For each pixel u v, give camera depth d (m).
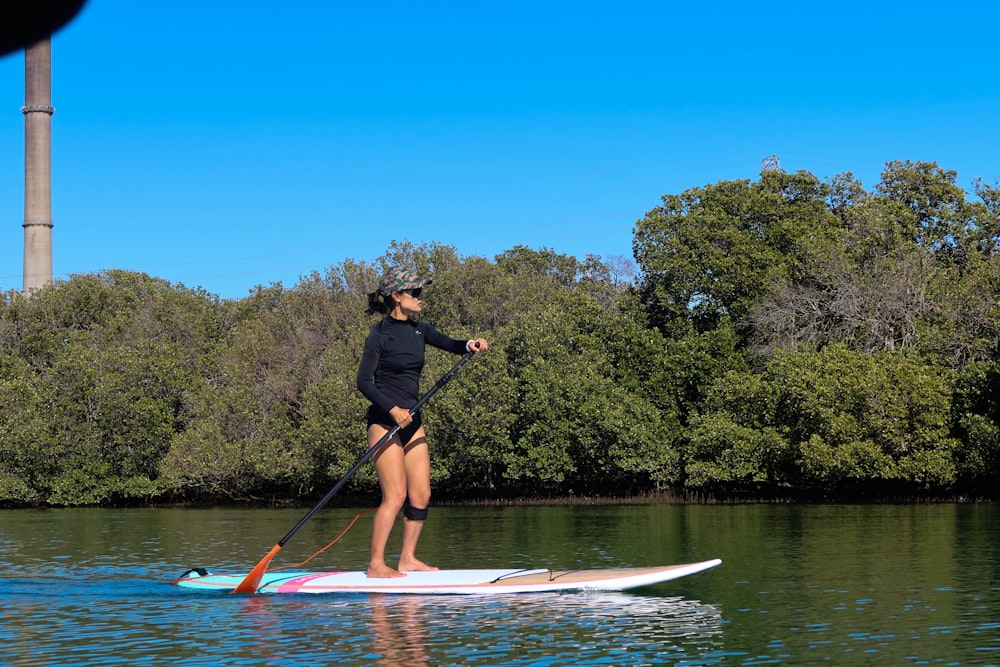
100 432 49.31
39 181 84.81
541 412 43.34
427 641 8.74
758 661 7.97
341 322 54.19
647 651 8.36
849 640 8.81
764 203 50.12
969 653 8.27
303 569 14.71
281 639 8.87
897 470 37.62
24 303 63.25
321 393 45.59
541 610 10.27
